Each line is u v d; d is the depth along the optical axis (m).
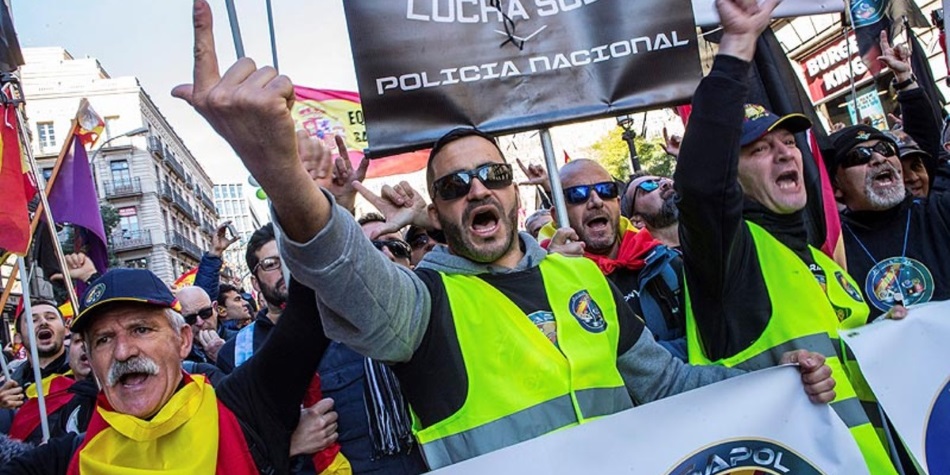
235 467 1.85
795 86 3.13
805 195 2.34
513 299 1.91
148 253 46.22
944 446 2.10
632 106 2.64
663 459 1.82
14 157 3.14
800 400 1.96
